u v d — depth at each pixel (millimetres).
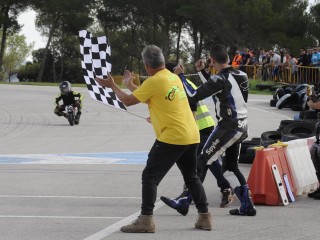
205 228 8148
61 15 77688
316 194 10422
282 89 28672
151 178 7906
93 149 17328
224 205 9664
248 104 29922
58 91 41062
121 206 9797
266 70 40156
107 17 75500
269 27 61500
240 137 8734
